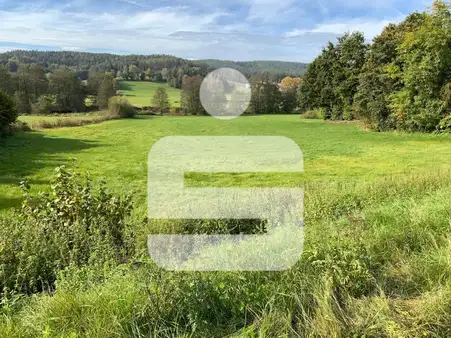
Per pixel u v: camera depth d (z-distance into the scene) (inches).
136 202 282.0
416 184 258.8
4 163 485.7
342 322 93.4
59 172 186.9
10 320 93.6
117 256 149.3
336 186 273.7
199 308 97.2
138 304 96.3
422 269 118.6
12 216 206.8
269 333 88.7
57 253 143.5
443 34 699.4
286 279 112.0
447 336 87.7
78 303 97.3
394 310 97.7
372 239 144.6
